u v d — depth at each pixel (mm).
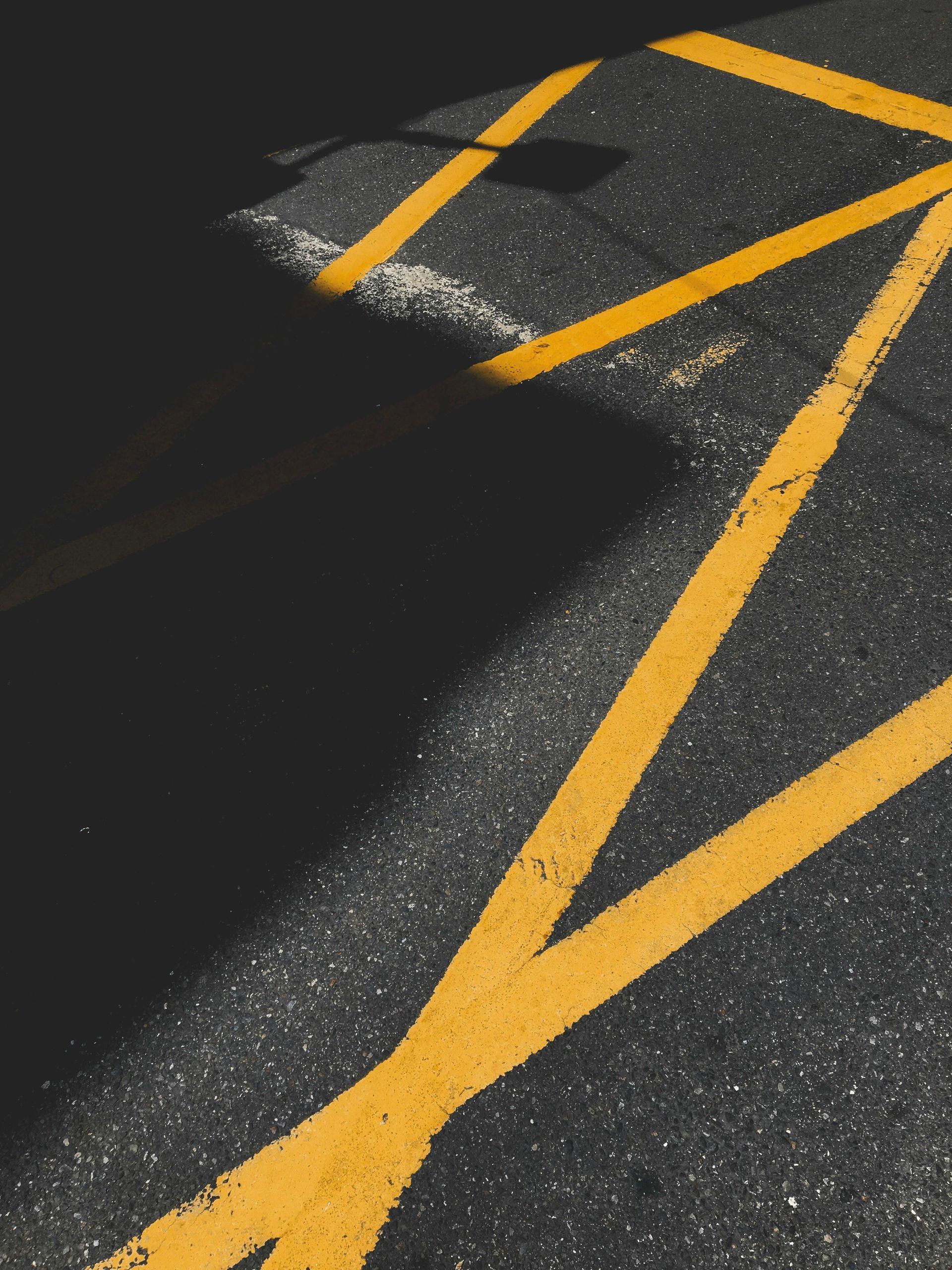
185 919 2350
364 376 3797
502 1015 2107
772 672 2582
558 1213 1846
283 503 3342
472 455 3363
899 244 3900
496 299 4055
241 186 5133
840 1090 1906
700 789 2393
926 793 2297
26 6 7699
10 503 3549
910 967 2041
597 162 4777
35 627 3113
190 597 3100
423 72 5875
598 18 6086
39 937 2377
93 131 5918
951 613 2625
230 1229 1911
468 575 2973
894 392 3273
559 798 2432
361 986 2191
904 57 5137
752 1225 1788
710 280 3924
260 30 6762
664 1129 1910
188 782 2619
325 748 2625
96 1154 2029
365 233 4602
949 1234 1738
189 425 3729
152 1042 2164
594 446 3301
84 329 4305
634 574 2879
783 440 3184
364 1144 1976
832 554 2816
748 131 4777
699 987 2082
